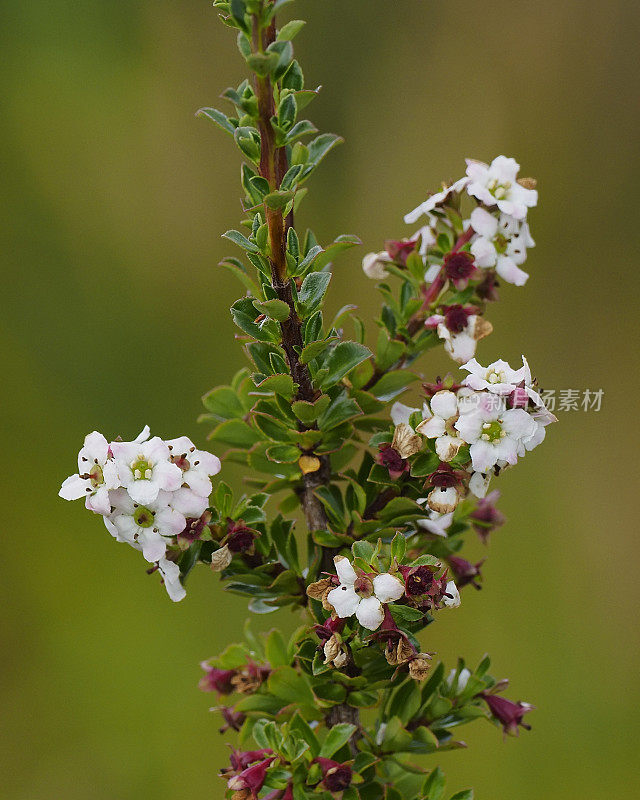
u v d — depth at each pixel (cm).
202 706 67
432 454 37
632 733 65
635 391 71
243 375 41
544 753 65
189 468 37
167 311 72
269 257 37
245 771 37
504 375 37
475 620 67
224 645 67
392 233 71
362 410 39
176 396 72
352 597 36
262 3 36
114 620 69
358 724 39
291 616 67
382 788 39
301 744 38
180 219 72
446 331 38
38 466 72
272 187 37
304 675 39
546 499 70
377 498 38
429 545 40
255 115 36
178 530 36
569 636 67
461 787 64
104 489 36
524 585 68
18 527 71
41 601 70
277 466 39
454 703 39
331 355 38
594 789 65
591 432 71
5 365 72
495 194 39
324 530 39
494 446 36
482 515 41
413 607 36
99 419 72
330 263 39
